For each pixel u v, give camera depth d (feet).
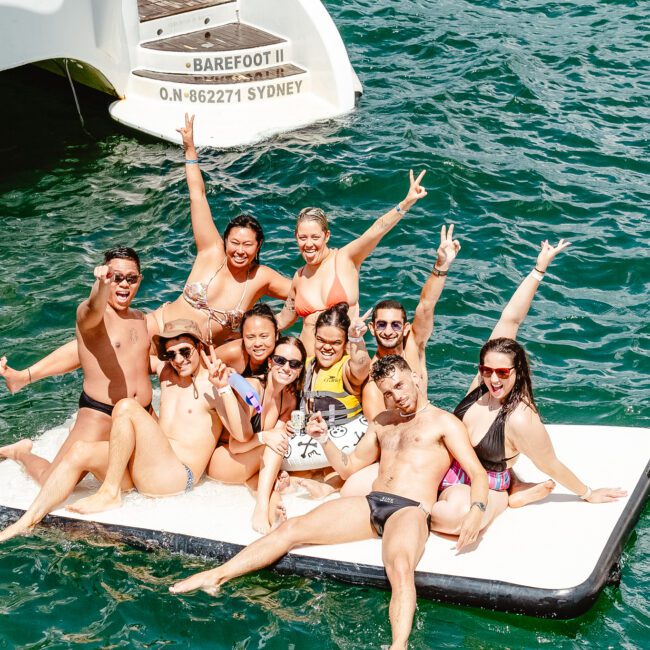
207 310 25.55
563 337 31.35
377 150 42.55
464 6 57.36
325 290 24.31
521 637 20.36
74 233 37.83
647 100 46.93
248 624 20.53
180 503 23.17
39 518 22.62
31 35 42.78
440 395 28.37
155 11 49.24
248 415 23.04
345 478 22.80
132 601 21.06
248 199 39.65
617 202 39.09
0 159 43.19
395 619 19.71
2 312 32.58
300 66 48.16
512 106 46.19
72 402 28.25
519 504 22.56
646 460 24.29
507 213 38.42
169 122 45.29
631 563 22.45
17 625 20.49
